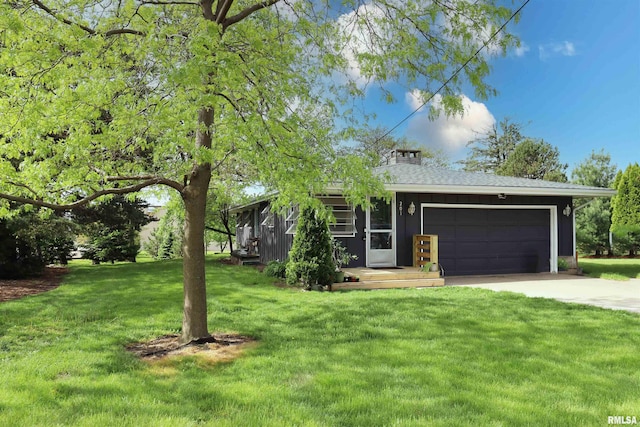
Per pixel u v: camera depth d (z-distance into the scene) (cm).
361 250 1113
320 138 519
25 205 479
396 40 544
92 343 495
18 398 331
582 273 1288
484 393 346
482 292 889
